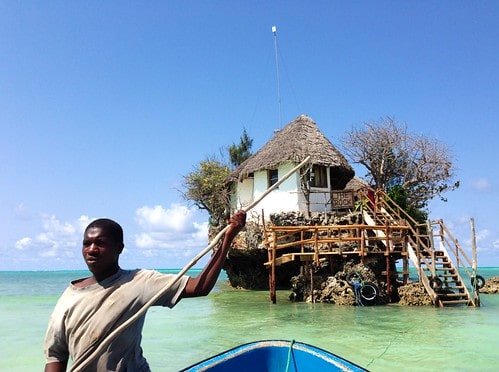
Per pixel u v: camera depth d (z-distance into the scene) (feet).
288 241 73.61
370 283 55.77
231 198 102.06
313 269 60.39
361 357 30.68
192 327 44.24
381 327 41.70
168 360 30.60
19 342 39.19
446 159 99.25
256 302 65.36
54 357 10.00
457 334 38.17
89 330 9.41
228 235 10.82
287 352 17.57
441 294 56.03
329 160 79.46
